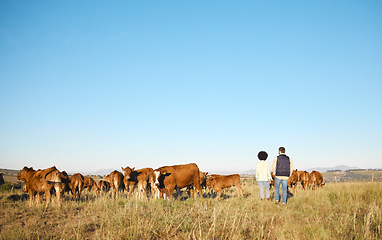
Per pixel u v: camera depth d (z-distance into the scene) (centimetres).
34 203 1202
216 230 725
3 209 1088
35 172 1183
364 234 634
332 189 1424
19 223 855
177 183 1306
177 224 767
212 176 1573
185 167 1342
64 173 1280
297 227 739
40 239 704
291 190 1781
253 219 842
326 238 646
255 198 1230
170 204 1056
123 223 766
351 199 1062
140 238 662
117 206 1022
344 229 679
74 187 1545
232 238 651
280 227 765
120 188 1766
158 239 677
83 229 752
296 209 1003
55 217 945
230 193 1692
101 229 749
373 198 1077
